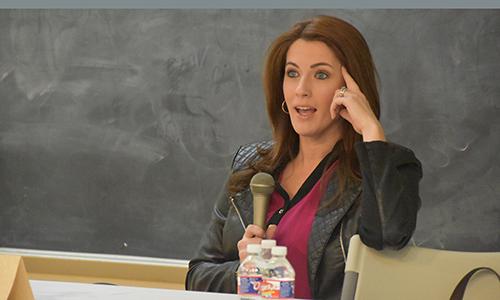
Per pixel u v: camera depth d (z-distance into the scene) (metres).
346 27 3.85
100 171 7.73
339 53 3.81
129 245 7.67
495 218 6.95
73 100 7.78
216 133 7.45
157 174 7.60
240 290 3.03
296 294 3.71
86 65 7.75
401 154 3.46
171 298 3.16
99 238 7.74
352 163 3.79
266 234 3.68
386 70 7.08
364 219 3.27
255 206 3.70
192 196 7.52
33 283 3.42
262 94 7.35
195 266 4.12
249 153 4.20
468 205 6.98
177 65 7.52
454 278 2.98
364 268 3.02
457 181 6.99
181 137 7.54
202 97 7.47
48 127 7.84
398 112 7.07
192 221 7.52
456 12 6.98
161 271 7.51
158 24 7.56
